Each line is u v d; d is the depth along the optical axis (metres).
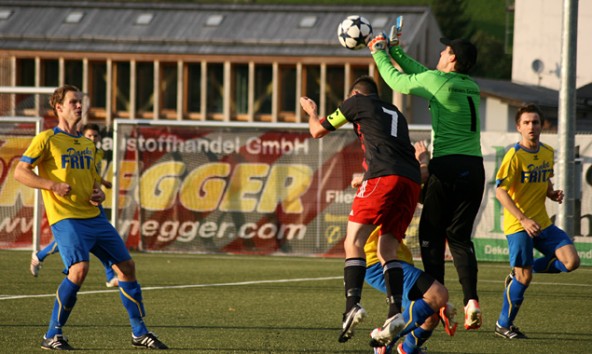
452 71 22.19
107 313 28.80
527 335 25.53
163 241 54.06
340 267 46.25
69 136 22.48
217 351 22.06
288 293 35.03
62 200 22.25
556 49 120.38
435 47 122.75
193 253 53.72
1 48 113.75
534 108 25.66
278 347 22.78
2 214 54.59
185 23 116.94
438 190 22.02
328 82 109.75
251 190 53.56
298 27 114.00
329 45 109.38
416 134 51.41
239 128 53.56
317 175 53.00
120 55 112.88
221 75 112.56
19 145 54.22
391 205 19.84
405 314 19.56
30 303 30.88
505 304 25.19
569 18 38.41
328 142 52.84
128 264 22.48
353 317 19.05
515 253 25.11
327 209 52.94
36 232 49.19
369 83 21.14
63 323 22.34
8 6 121.44
